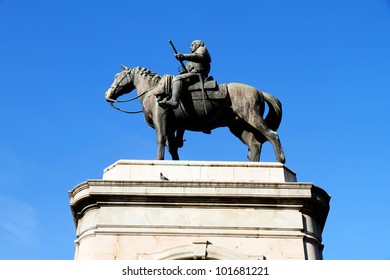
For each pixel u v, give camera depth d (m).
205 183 11.73
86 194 11.84
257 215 11.64
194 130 13.94
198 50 13.94
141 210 11.67
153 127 13.88
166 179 12.02
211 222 11.52
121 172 12.38
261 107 13.57
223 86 13.63
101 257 11.15
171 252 11.09
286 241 11.40
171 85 13.31
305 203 11.79
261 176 12.38
